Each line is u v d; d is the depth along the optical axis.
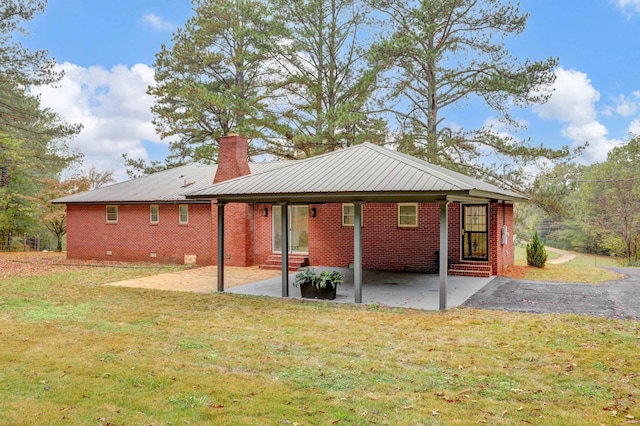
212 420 4.37
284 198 11.22
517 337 7.38
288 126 23.98
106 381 5.39
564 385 5.31
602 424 4.31
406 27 20.67
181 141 29.06
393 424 4.31
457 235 15.34
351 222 16.94
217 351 6.69
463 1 19.77
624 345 6.86
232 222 18.58
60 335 7.61
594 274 15.81
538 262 18.33
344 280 14.06
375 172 10.87
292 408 4.66
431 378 5.56
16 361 6.15
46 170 31.00
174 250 20.17
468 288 12.41
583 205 37.06
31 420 4.33
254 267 18.28
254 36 22.69
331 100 23.81
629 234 30.55
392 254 16.09
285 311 9.70
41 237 37.38
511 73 20.06
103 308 10.02
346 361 6.21
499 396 5.01
